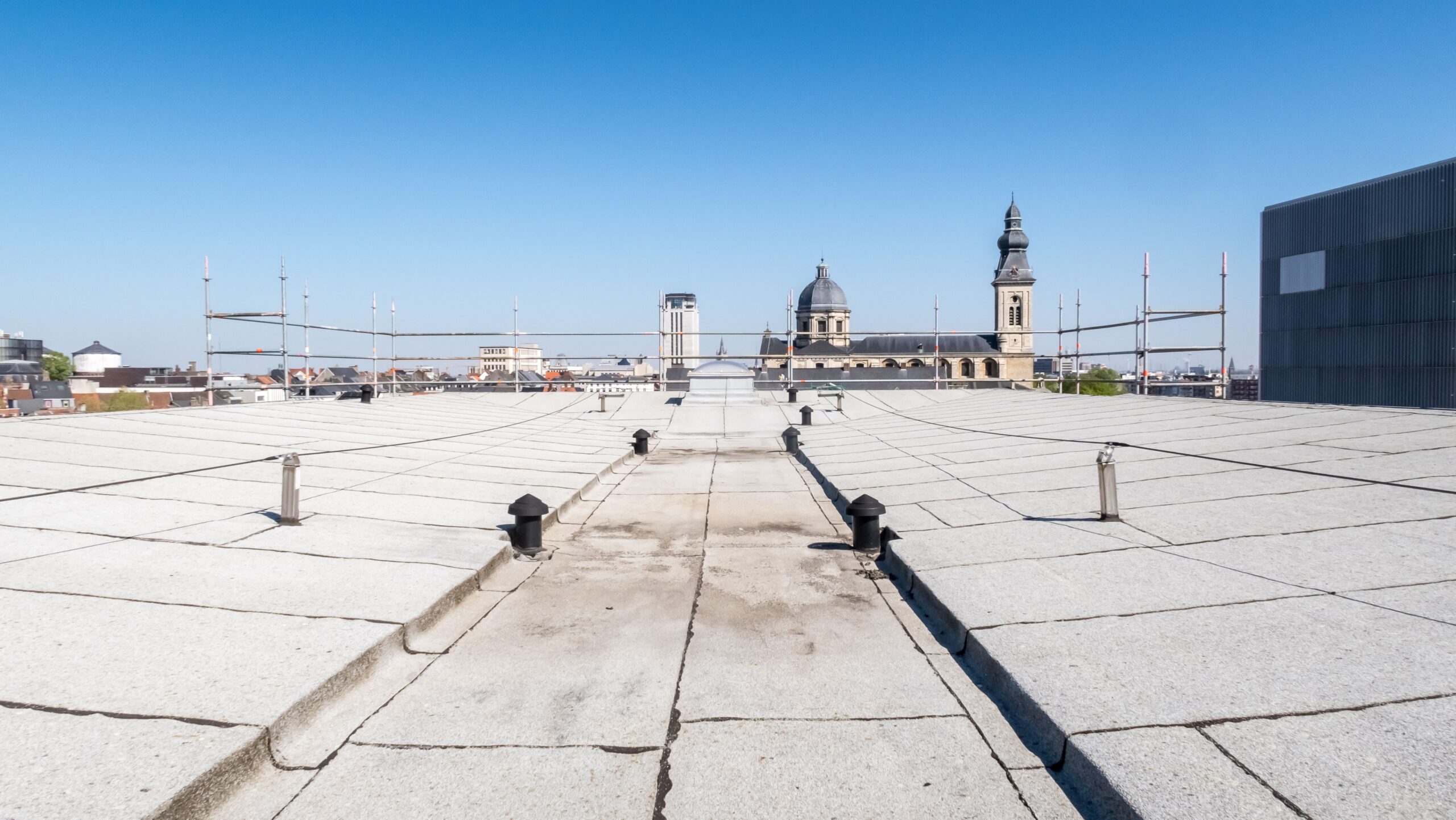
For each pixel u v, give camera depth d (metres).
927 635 5.38
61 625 4.71
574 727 4.04
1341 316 44.84
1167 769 3.21
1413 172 41.19
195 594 5.41
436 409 23.52
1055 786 3.45
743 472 13.87
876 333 29.23
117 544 6.50
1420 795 2.91
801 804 3.34
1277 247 49.00
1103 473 7.62
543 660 4.97
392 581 6.02
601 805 3.34
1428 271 40.09
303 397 23.19
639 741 3.89
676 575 7.04
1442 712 3.49
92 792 3.05
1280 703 3.68
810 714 4.18
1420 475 8.23
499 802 3.36
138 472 9.73
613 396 28.38
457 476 11.38
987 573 6.11
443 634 5.40
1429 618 4.57
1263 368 50.31
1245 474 9.17
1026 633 4.80
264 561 6.30
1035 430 16.31
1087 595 5.44
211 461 11.02
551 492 10.48
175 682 4.05
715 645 5.26
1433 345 40.00
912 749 3.79
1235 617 4.81
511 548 7.56
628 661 4.97
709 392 27.58
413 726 4.04
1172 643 4.49
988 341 114.69
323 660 4.40
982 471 11.34
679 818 3.25
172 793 3.06
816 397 28.92
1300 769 3.13
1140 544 6.65
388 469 11.59
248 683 4.07
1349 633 4.44
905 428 19.64
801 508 10.38
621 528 9.09
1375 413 13.70
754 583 6.77
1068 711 3.75
